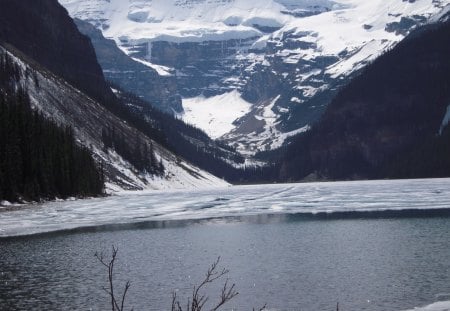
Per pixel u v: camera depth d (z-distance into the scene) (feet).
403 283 140.46
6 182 424.46
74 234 250.37
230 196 579.48
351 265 164.86
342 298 128.47
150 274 159.02
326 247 200.34
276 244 211.00
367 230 244.01
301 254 186.80
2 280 152.87
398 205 367.86
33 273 161.79
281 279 148.97
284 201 462.19
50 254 194.29
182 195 616.80
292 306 123.13
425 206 352.90
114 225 287.28
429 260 168.35
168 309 123.13
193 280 150.71
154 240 228.84
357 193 543.39
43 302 130.11
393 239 214.07
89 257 187.62
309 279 148.25
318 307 121.80
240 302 127.54
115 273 161.27
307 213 335.67
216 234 245.24
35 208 396.98
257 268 164.55
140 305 126.72
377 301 124.98
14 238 237.86
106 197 567.18
